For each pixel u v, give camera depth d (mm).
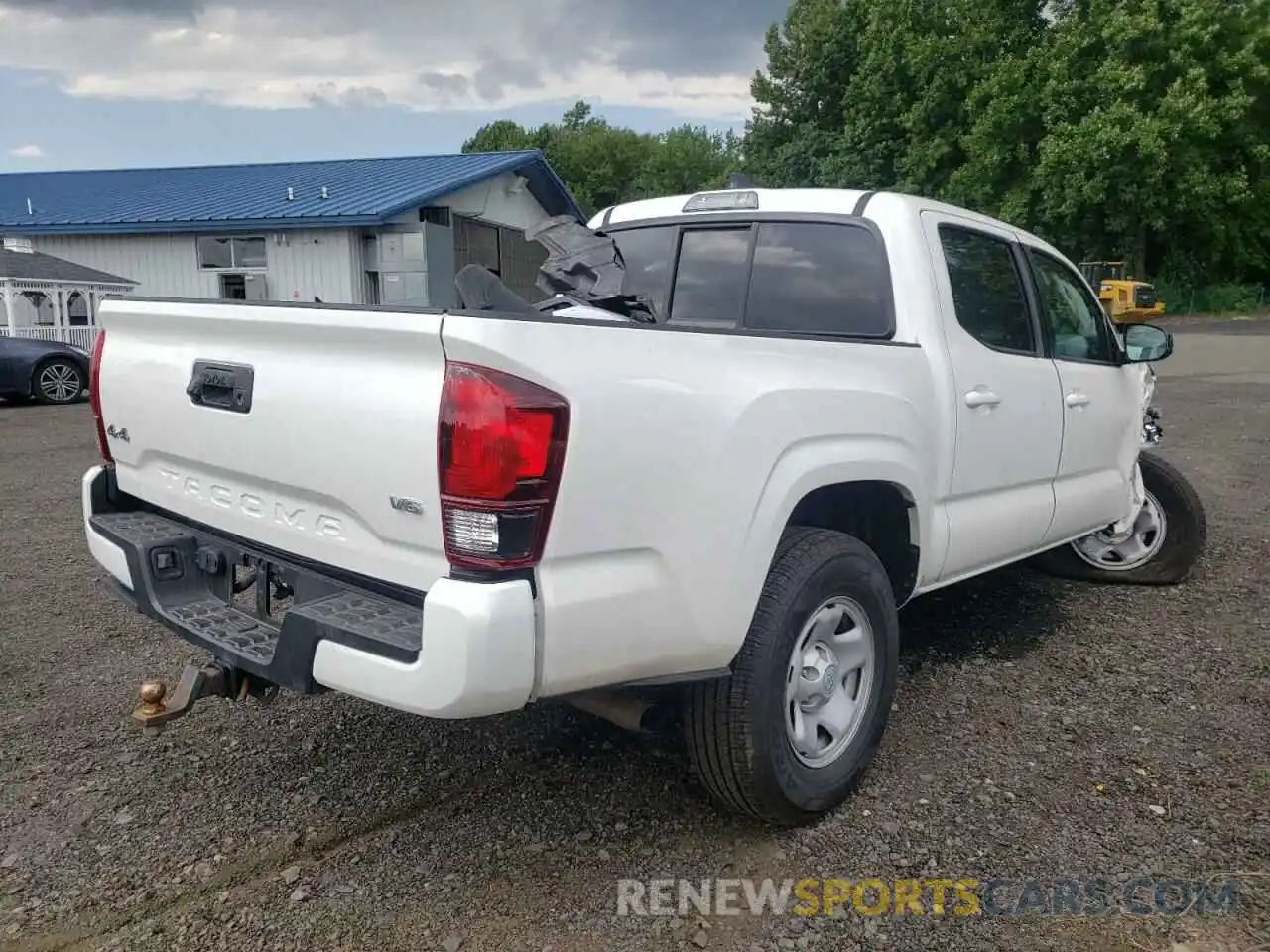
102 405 3684
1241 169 36000
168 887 2936
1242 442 10734
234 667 2984
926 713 4062
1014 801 3377
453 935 2713
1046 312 4633
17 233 21406
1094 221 37906
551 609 2490
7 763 3674
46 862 3057
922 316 3816
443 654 2387
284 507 2967
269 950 2658
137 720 3041
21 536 6938
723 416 2832
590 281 4328
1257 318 35375
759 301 4273
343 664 2568
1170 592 5613
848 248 4020
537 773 3617
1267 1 34969
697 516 2766
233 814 3334
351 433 2658
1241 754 3691
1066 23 36531
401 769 3648
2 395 15375
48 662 4609
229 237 21156
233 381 3010
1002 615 5254
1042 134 37531
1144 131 33125
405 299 20703
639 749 3797
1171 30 34250
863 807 3352
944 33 40938
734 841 3168
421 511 2535
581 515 2523
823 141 47562
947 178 41281
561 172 86562
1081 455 4805
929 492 3725
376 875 2994
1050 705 4133
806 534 3232
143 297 3471
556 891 2912
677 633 2773
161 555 3279
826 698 3293
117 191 24938
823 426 3152
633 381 2627
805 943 2684
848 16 46969
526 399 2404
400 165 25094
